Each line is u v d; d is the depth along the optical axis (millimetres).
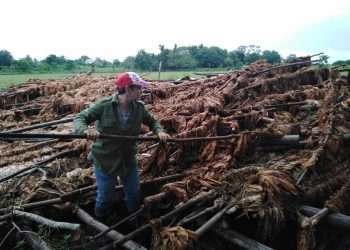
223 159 5168
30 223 4551
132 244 3945
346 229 4066
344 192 4516
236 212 4145
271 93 7875
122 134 4031
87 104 8469
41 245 4023
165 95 8734
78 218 4621
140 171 5160
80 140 6113
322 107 6738
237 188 4406
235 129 5727
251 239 3891
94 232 4539
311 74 8820
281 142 5586
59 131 7238
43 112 9234
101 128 4012
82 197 4785
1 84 18641
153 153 5199
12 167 5750
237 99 7328
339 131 5742
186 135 5438
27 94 11016
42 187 4910
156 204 4566
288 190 4277
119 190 4738
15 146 6746
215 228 4031
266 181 4238
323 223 4223
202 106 6512
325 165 5133
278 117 6527
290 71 9172
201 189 4555
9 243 4395
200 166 5230
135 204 4625
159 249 3805
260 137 5504
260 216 3914
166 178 4938
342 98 7320
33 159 6059
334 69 9125
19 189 5066
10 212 4453
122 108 3941
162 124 6156
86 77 12461
